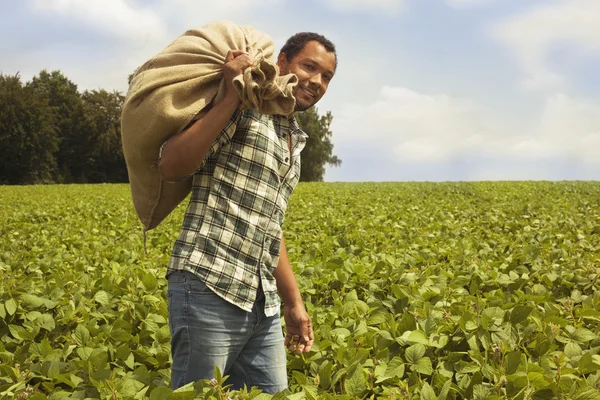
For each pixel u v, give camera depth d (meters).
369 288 5.01
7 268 5.70
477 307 3.65
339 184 33.84
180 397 2.41
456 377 3.16
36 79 75.00
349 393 3.00
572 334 3.59
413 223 10.26
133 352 3.90
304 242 8.00
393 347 3.57
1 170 62.34
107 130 69.88
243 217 2.53
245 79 2.34
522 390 2.77
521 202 15.31
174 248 2.56
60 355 3.79
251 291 2.56
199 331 2.50
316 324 4.10
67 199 21.03
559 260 6.14
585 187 23.06
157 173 2.59
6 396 3.04
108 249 7.75
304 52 2.75
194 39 2.53
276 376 2.75
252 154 2.55
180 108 2.38
